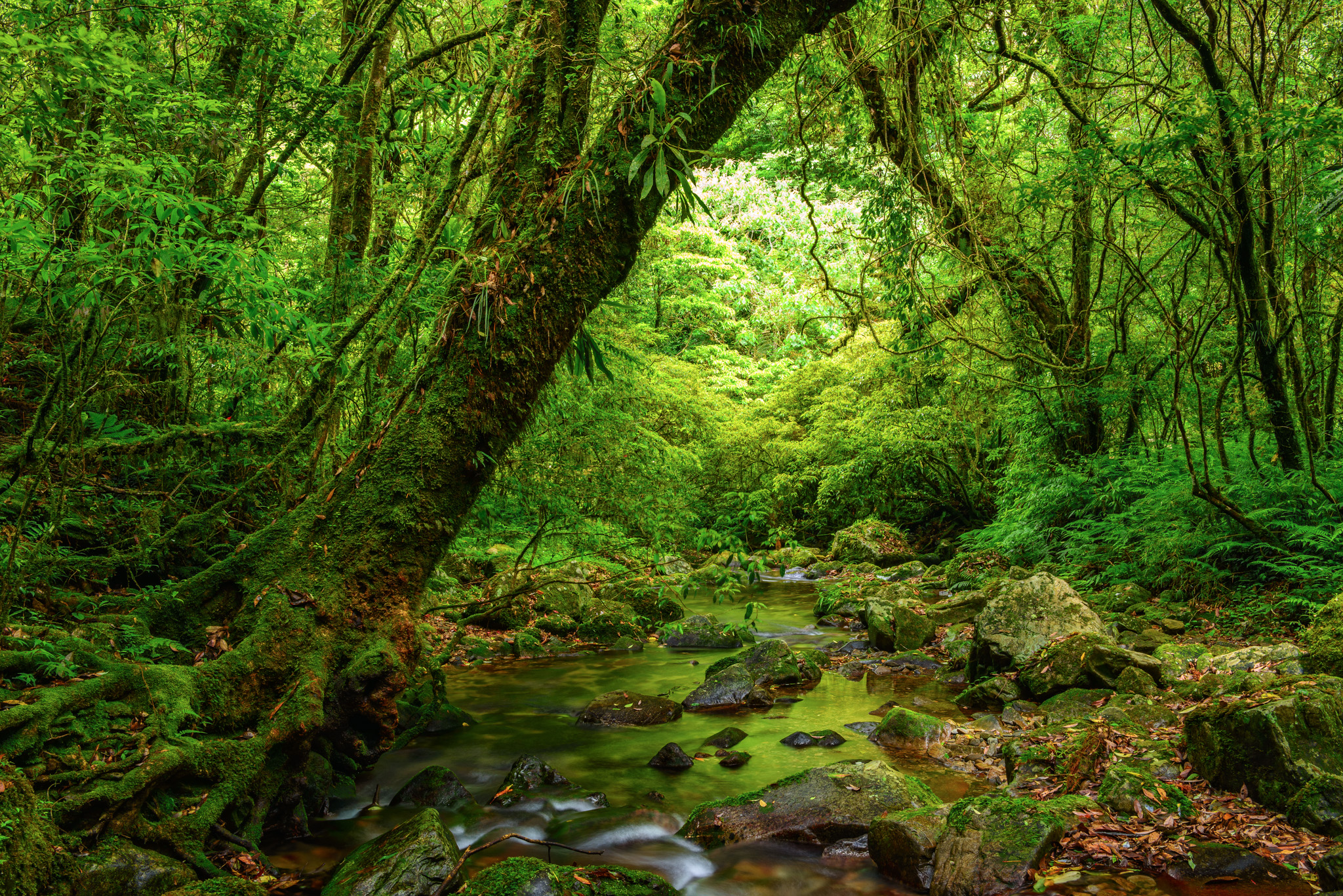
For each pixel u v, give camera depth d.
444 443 3.50
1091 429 9.70
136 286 2.87
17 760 2.58
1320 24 7.04
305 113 4.05
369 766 4.41
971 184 8.32
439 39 5.74
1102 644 5.34
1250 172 6.11
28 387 4.30
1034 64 7.34
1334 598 4.83
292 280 4.78
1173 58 6.89
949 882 3.08
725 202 20.67
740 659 6.60
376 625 3.46
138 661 3.15
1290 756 3.37
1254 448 7.26
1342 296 7.77
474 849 3.31
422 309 4.18
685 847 3.62
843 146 8.93
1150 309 8.16
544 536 6.20
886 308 10.04
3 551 3.27
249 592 3.47
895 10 6.47
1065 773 3.89
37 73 2.88
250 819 3.16
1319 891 2.84
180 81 4.09
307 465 4.38
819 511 15.11
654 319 18.58
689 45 3.48
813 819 3.65
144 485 4.40
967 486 13.21
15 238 2.48
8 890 2.18
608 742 4.98
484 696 5.98
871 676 6.66
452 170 4.09
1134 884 2.97
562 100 3.65
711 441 14.88
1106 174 6.68
